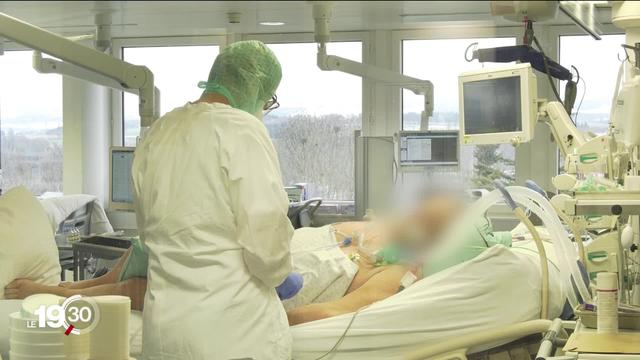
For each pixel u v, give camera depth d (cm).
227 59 231
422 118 373
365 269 272
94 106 367
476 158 359
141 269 250
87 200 363
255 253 206
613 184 232
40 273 270
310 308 252
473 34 346
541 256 245
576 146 262
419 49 367
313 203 385
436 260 250
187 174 211
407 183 269
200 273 208
